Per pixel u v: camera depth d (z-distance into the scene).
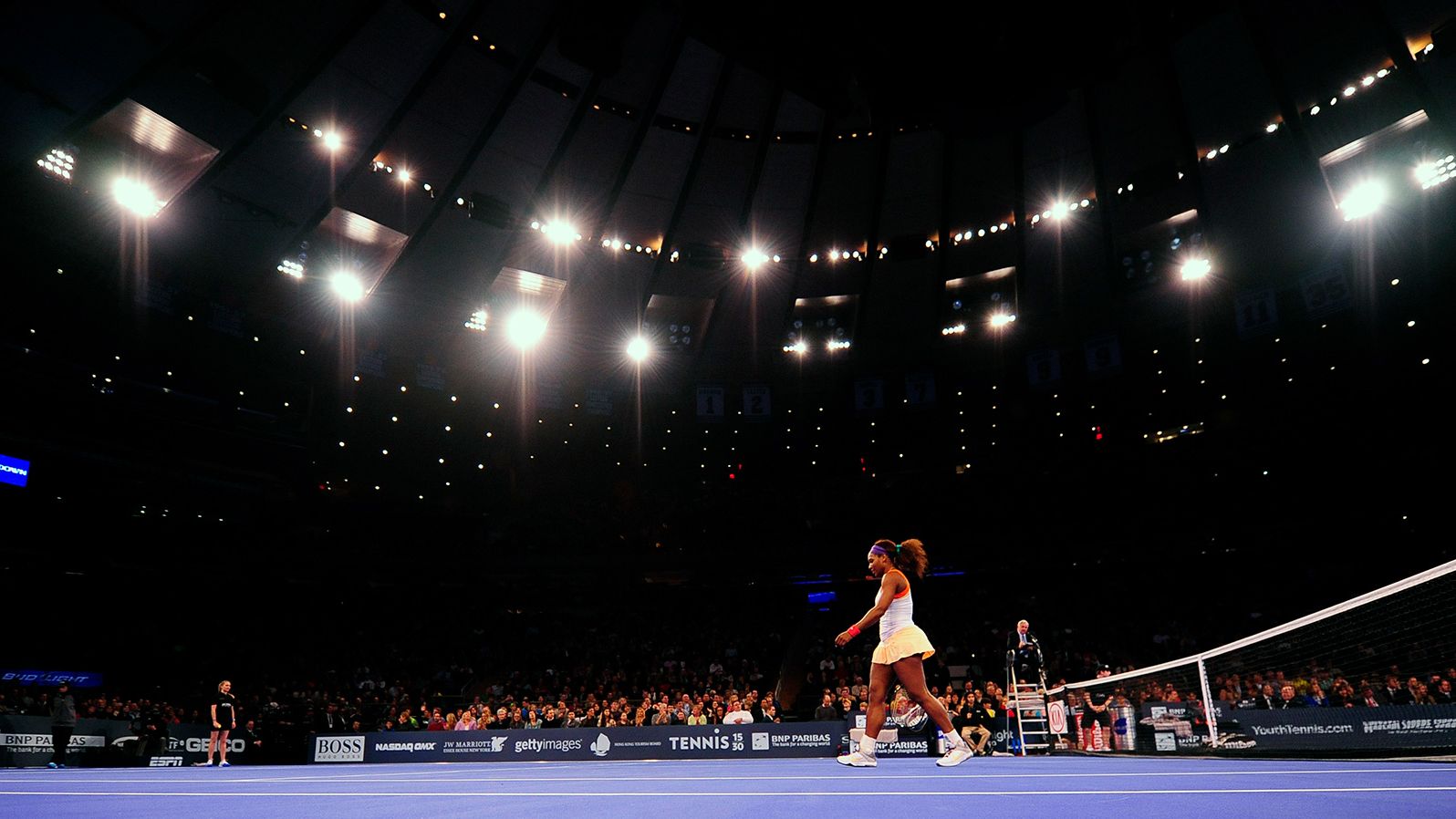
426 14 26.73
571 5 21.61
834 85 23.16
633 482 41.06
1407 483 31.06
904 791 4.30
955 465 39.59
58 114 24.56
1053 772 6.20
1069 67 21.23
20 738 17.11
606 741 20.30
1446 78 24.97
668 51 29.67
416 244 32.75
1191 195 31.27
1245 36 26.92
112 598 30.12
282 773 10.66
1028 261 35.00
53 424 29.06
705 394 39.53
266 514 34.59
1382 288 29.89
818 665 30.78
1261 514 33.41
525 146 31.48
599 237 34.69
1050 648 31.97
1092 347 36.03
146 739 19.11
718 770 8.61
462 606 37.19
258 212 29.61
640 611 37.62
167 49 24.22
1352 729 8.29
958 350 38.09
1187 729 11.08
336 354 34.69
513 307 36.22
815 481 40.94
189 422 32.47
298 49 25.95
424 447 38.31
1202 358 34.88
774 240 35.72
